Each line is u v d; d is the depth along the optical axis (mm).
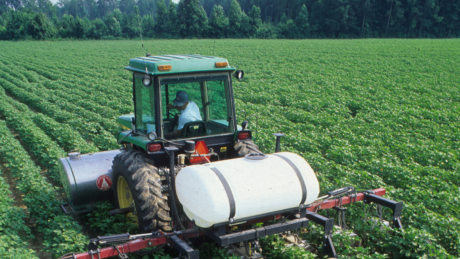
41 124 14234
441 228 6012
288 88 22391
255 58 46594
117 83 26734
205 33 102125
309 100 18469
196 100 5582
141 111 5730
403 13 104188
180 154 5387
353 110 17750
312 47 64312
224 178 4180
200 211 4086
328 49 59344
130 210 5855
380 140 11672
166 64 4988
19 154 9914
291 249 5188
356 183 7945
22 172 8461
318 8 110312
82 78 30234
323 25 106188
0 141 11250
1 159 10867
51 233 6125
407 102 18234
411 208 6551
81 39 102438
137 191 4996
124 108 16922
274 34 104250
